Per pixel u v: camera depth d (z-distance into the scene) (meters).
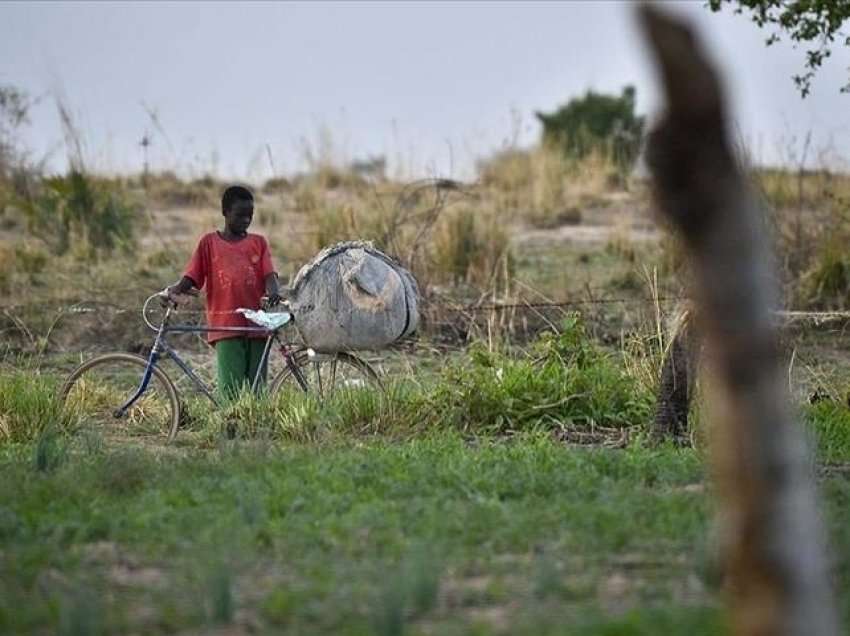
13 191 67.44
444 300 46.34
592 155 81.88
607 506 22.47
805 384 36.62
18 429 32.31
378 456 26.69
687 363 30.06
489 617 17.73
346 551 20.42
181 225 66.69
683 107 10.21
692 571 19.50
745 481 10.82
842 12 30.00
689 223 10.49
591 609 17.44
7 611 17.89
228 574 17.84
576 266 58.91
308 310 32.47
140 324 47.69
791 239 53.72
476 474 24.92
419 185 62.16
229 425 31.30
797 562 10.82
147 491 24.14
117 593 18.97
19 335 47.31
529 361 35.38
